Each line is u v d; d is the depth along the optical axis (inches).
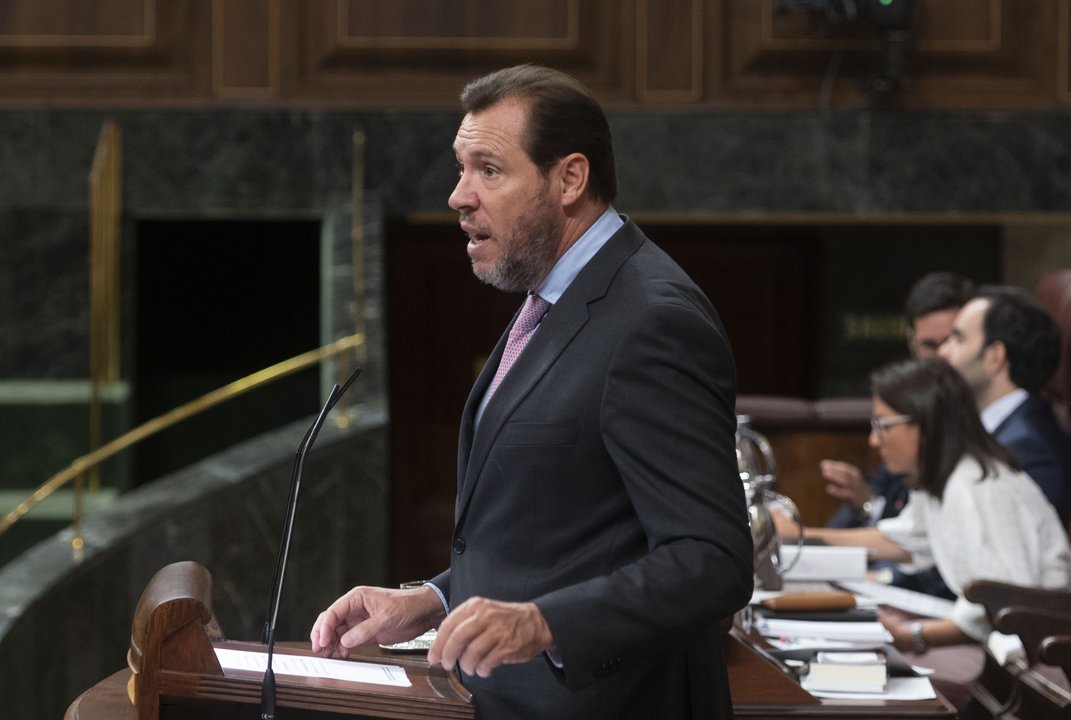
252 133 839.1
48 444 893.8
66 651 589.6
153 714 249.1
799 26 847.7
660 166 848.3
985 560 525.3
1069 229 1032.2
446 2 843.4
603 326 275.6
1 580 576.1
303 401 1004.6
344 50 842.2
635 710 277.7
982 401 641.6
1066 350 687.1
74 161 832.9
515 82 285.9
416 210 843.4
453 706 266.2
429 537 1024.2
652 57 848.3
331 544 737.0
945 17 850.1
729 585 252.4
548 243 286.2
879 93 848.9
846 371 1064.8
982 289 661.3
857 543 605.9
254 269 1011.3
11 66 834.8
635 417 263.0
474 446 285.3
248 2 838.5
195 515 679.7
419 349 1029.8
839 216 856.9
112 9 835.4
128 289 912.3
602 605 246.4
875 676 370.0
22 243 915.4
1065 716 460.4
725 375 272.1
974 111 851.4
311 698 257.9
